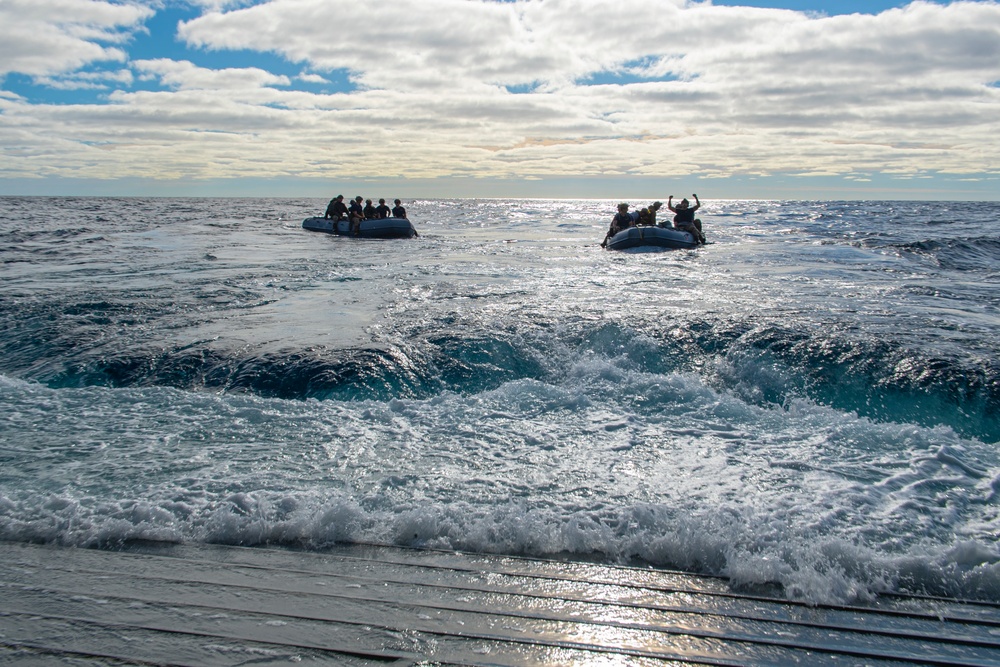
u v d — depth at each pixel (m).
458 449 4.49
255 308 8.52
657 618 2.81
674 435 4.71
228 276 11.46
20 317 7.93
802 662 2.53
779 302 8.78
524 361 6.30
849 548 3.19
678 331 6.82
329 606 2.86
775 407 5.48
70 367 6.26
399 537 3.45
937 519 3.51
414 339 6.77
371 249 17.22
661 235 17.09
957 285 10.49
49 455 4.38
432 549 3.36
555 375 6.05
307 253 15.93
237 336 7.01
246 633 2.65
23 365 6.43
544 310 8.08
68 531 3.46
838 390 5.59
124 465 4.22
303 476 4.07
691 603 2.92
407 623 2.74
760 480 3.98
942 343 6.41
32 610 2.80
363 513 3.61
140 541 3.41
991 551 3.17
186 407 5.28
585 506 3.70
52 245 17.58
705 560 3.23
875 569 3.09
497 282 10.75
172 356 6.39
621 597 2.96
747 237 21.53
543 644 2.62
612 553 3.32
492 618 2.79
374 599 2.92
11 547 3.35
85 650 2.54
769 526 3.43
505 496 3.82
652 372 6.13
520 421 4.99
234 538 3.44
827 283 10.70
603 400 5.41
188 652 2.53
